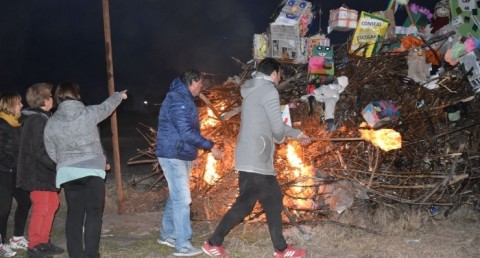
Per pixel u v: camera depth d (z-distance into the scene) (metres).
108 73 6.34
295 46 6.51
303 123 6.26
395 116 6.04
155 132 7.48
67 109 4.50
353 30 7.01
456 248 5.07
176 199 4.93
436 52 6.79
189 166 5.04
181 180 4.91
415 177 6.05
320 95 6.24
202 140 4.73
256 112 4.60
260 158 4.58
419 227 5.73
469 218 6.07
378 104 6.05
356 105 6.45
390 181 6.18
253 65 6.98
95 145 4.55
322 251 5.05
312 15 6.91
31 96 4.84
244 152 4.61
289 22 6.55
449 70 6.72
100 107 4.62
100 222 4.57
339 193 5.88
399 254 4.91
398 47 6.94
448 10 7.60
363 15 6.77
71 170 4.43
